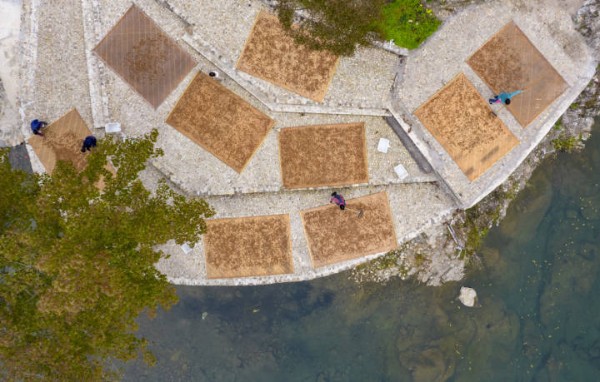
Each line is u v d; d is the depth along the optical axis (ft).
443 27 60.90
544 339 74.28
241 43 61.36
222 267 67.51
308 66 61.77
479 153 64.49
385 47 60.95
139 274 49.06
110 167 65.00
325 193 66.08
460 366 74.90
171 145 64.28
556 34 63.10
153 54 62.90
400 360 75.46
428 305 74.64
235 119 63.93
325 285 72.69
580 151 72.54
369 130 64.64
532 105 64.34
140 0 61.93
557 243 74.08
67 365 49.49
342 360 76.02
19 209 49.90
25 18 63.16
